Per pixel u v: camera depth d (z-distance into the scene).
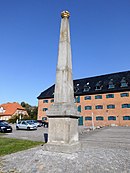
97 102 44.56
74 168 6.30
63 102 9.06
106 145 12.69
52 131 8.71
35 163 6.80
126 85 42.28
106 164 6.85
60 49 9.98
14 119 51.28
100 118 43.38
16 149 10.31
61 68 9.65
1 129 24.47
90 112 44.94
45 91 55.06
